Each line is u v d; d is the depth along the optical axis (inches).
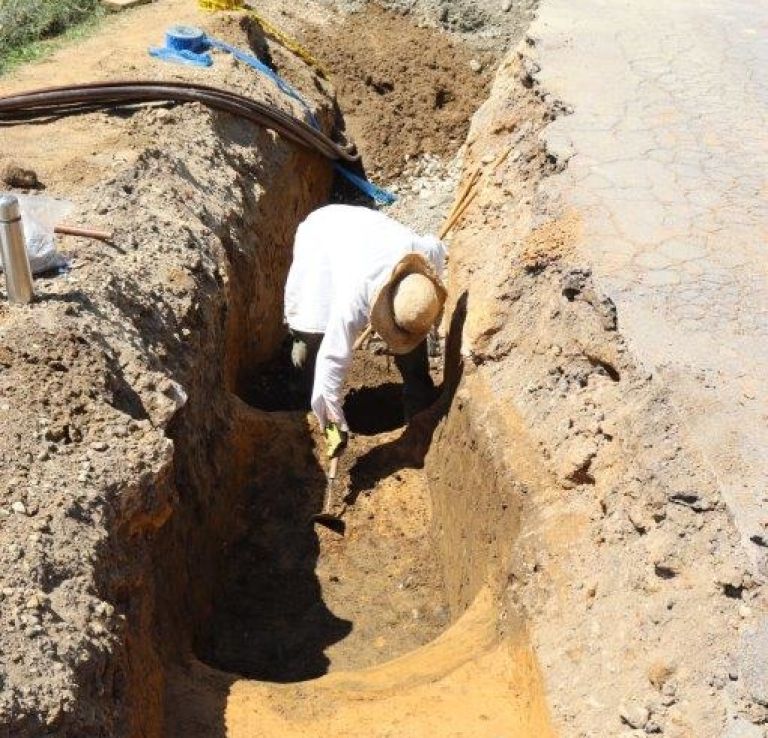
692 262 119.1
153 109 172.1
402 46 251.0
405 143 240.1
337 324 140.7
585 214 129.3
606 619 91.4
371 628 136.9
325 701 101.7
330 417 145.2
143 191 146.7
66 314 111.1
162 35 215.0
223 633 134.3
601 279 114.8
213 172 165.5
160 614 108.1
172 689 102.0
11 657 77.3
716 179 138.9
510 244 142.6
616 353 106.8
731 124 155.3
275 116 193.6
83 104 170.9
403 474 152.4
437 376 171.9
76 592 85.4
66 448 97.7
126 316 119.6
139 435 102.5
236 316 155.5
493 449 121.9
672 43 186.2
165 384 113.3
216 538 136.7
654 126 153.8
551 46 181.9
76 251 125.4
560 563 101.7
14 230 106.2
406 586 143.1
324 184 225.6
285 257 188.4
